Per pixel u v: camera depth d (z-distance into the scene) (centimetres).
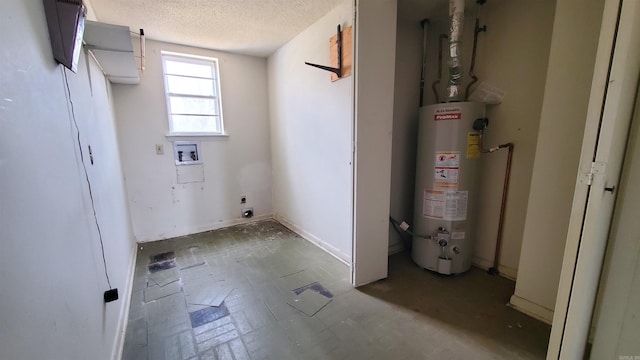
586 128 91
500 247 212
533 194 158
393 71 186
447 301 180
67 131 104
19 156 65
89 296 106
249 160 357
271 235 318
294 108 301
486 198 217
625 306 98
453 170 199
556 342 105
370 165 189
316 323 161
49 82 90
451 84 199
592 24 131
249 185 361
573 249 97
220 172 338
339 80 230
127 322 165
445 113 196
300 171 305
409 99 241
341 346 143
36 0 84
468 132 195
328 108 248
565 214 148
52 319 73
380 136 190
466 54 216
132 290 201
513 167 198
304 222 310
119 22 234
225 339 150
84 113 135
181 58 305
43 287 70
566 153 145
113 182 199
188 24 241
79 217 106
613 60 84
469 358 133
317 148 271
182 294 195
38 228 71
